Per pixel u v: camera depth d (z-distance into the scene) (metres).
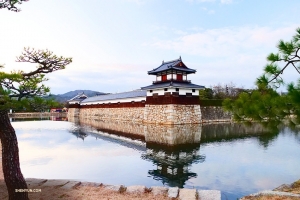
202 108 35.34
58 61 4.46
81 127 31.75
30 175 9.76
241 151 14.39
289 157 12.53
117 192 5.87
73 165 11.45
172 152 14.41
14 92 3.71
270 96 4.07
